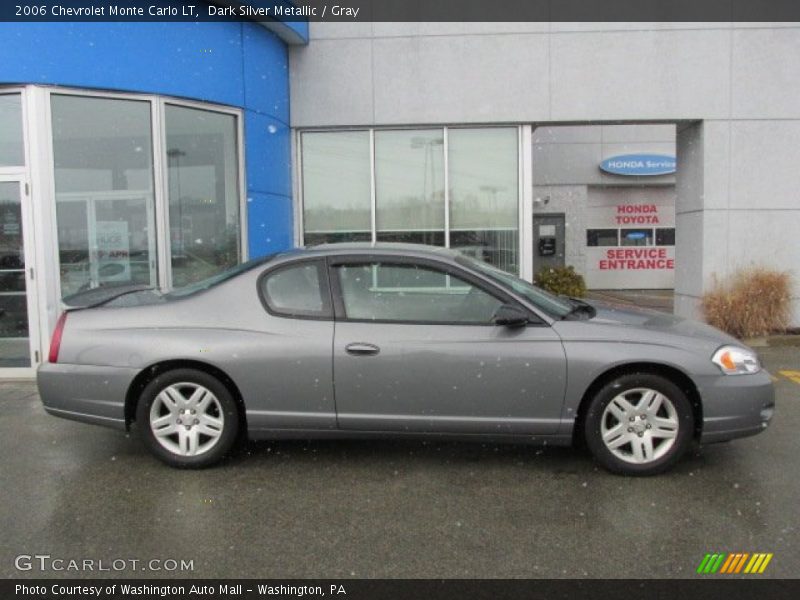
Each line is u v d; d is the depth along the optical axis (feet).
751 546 11.17
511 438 14.42
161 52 25.18
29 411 19.84
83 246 24.50
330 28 31.94
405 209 33.06
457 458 15.57
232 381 14.65
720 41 31.22
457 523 12.15
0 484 14.14
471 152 32.71
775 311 29.96
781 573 10.34
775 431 17.38
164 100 25.49
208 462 14.76
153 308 15.15
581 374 13.94
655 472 14.15
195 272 27.02
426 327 14.39
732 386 13.88
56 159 23.79
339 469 14.92
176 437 14.94
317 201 33.24
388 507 12.87
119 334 14.80
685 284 33.76
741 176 31.53
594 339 14.08
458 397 14.20
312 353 14.35
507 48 31.68
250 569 10.61
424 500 13.19
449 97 31.94
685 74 31.40
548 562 10.73
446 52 31.83
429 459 15.53
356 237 33.27
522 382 14.06
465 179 32.81
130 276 25.31
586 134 55.47
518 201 32.68
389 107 32.07
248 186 28.66
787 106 31.27
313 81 32.17
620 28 31.40
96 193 24.62
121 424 14.82
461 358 14.12
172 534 11.80
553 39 31.60
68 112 23.93
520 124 32.30
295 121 32.35
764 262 31.71
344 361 14.30
